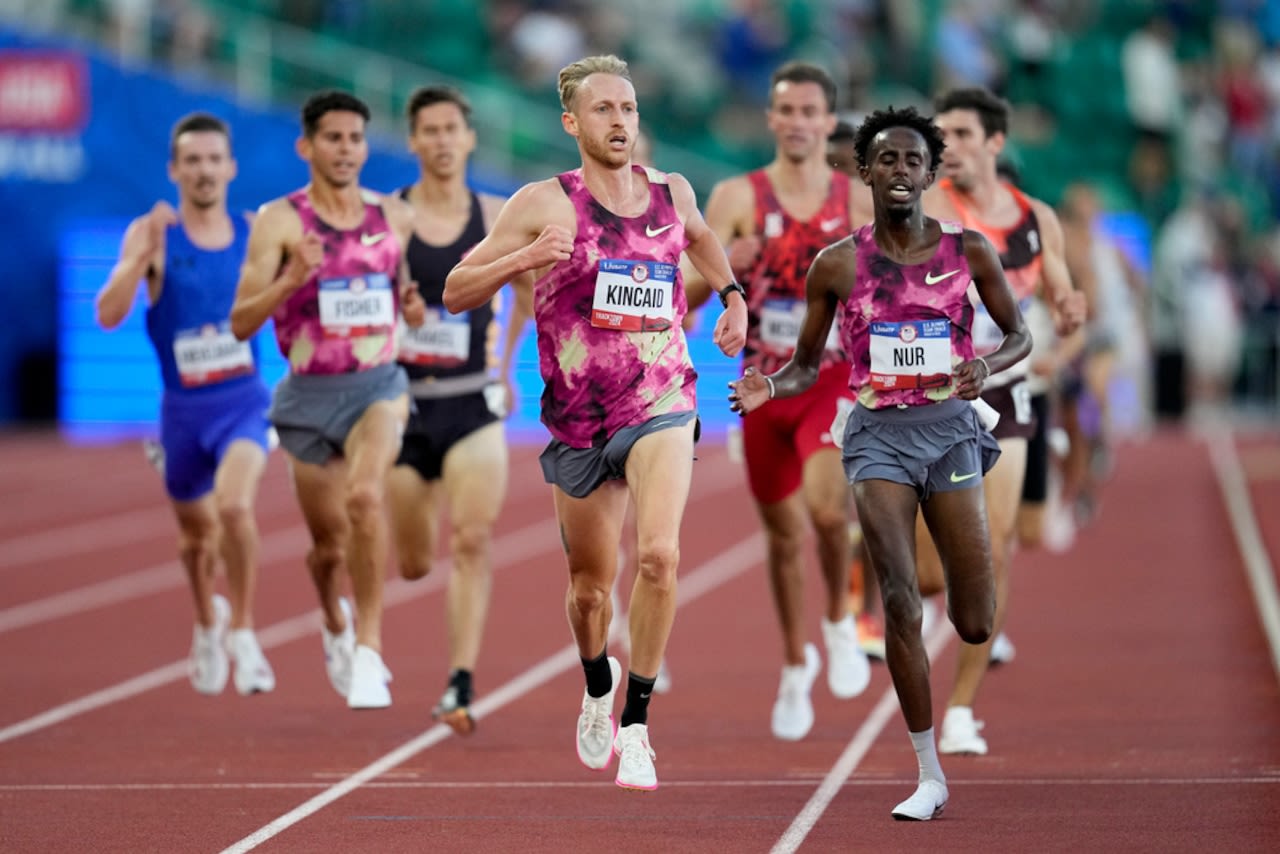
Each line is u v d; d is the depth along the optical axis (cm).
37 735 2628
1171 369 8531
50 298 8269
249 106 7975
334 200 2581
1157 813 2012
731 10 8881
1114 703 2756
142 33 8131
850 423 2048
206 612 2888
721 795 2172
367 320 2580
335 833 1978
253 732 2647
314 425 2578
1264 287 8900
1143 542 4731
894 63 8956
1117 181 9194
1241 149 9706
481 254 2000
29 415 8312
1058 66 9369
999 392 2497
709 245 2072
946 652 3256
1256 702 2736
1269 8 10238
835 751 2459
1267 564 4297
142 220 2836
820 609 3784
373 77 7950
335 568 2661
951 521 2005
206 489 2891
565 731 2639
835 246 2038
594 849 1884
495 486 2650
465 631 2584
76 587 4194
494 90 8075
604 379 2006
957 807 2073
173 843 1933
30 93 8156
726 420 8231
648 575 1964
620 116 1986
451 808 2111
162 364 2883
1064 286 2625
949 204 2608
